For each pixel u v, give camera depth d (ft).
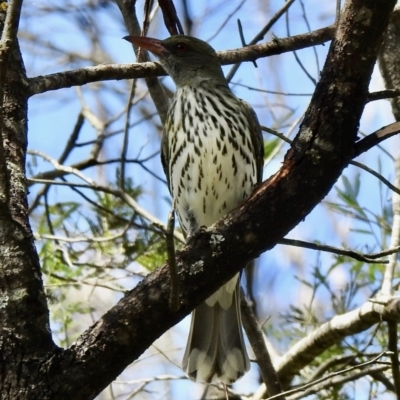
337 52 21.75
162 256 37.40
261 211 22.45
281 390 34.17
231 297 31.94
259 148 35.19
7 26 19.38
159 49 36.19
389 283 31.27
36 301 21.58
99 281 38.63
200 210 34.47
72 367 21.11
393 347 29.76
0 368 20.92
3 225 21.68
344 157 22.22
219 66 36.32
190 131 33.86
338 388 33.73
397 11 31.53
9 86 24.23
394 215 33.40
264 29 34.60
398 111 33.47
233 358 31.30
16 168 23.06
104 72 28.37
